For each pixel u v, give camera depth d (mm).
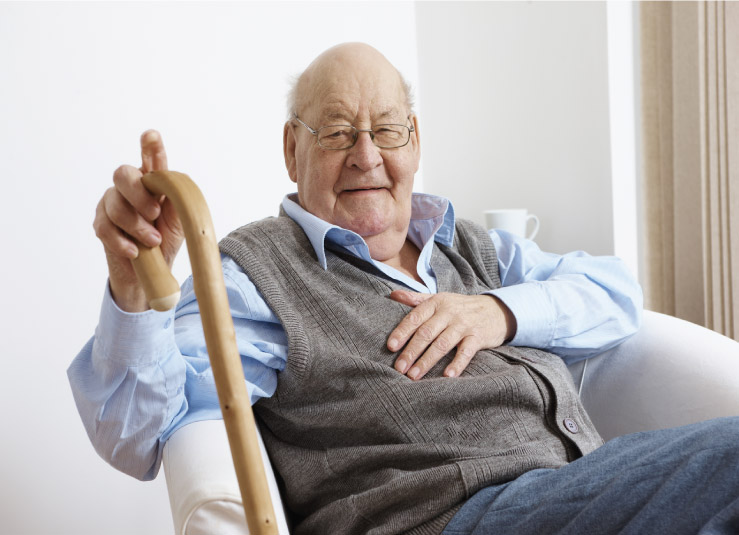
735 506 813
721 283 2215
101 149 2055
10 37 1954
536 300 1390
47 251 1993
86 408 1047
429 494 1070
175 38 2154
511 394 1194
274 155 2301
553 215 2676
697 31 2258
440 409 1173
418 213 1518
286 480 1223
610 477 954
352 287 1297
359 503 1104
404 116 1414
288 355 1188
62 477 2014
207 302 705
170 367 1052
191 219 714
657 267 2463
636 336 1468
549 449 1178
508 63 2725
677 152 2340
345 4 2457
